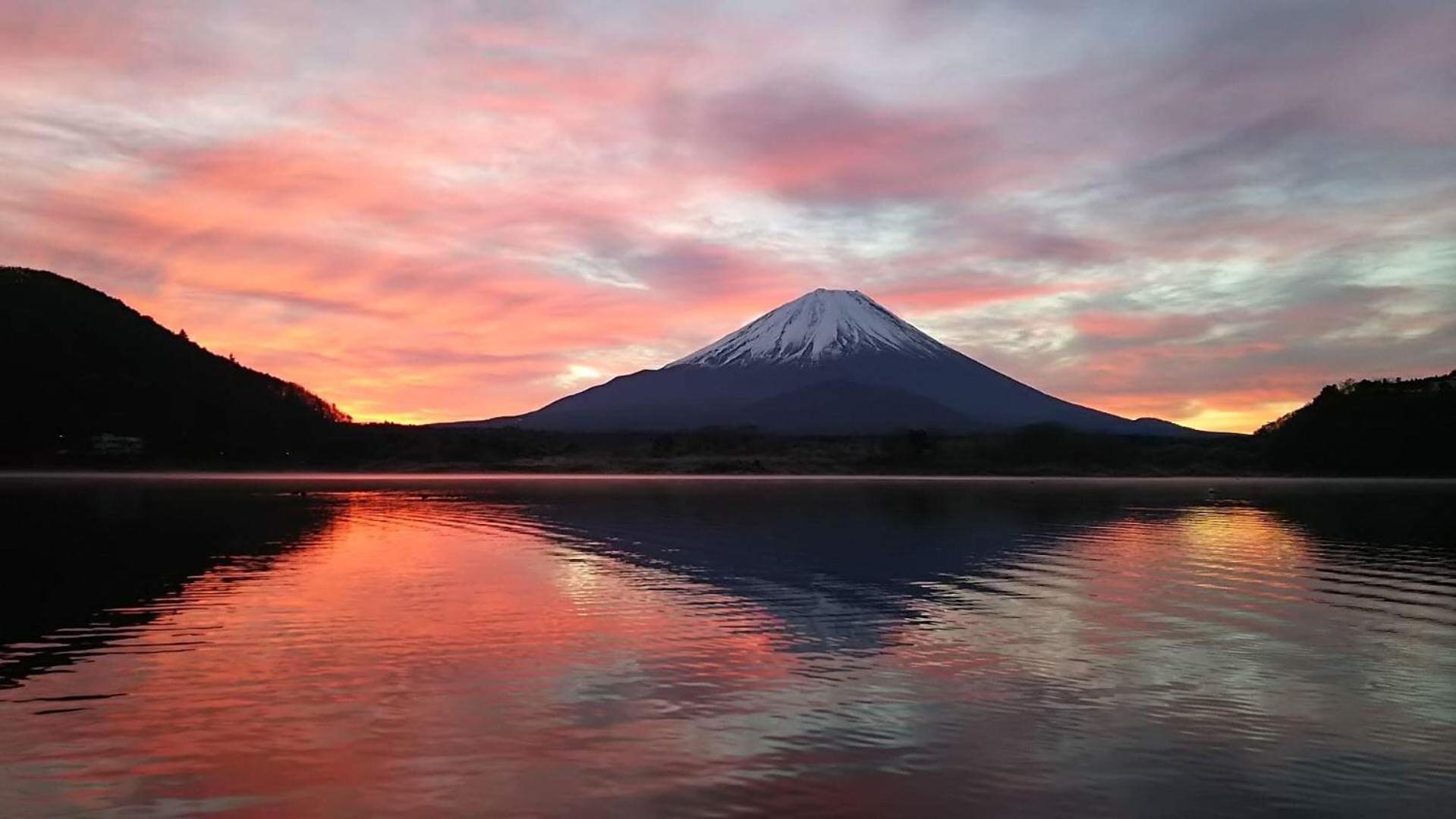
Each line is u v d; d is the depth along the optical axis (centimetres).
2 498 5331
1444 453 11700
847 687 1302
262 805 870
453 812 855
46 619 1750
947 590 2209
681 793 906
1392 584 2373
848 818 853
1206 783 959
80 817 840
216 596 2020
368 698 1220
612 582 2302
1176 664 1467
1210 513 5153
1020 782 951
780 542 3306
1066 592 2194
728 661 1448
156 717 1131
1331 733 1123
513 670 1377
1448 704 1252
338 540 3234
